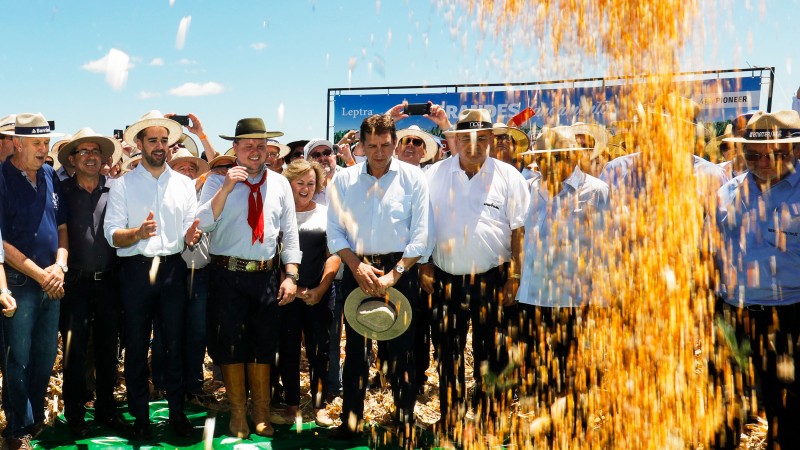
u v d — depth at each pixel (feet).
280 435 14.11
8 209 12.80
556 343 12.43
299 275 15.07
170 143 17.43
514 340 13.56
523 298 12.85
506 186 14.12
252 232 13.83
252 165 13.99
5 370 12.81
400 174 13.67
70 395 13.99
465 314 14.06
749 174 11.32
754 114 12.00
